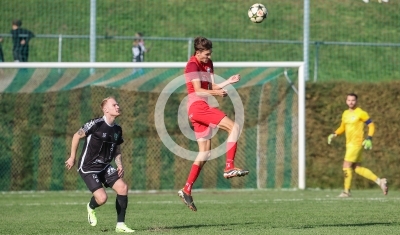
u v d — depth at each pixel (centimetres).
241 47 8225
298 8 8838
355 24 8550
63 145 5281
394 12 8588
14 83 5266
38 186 5222
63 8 8544
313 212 3569
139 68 5384
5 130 5216
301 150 5444
